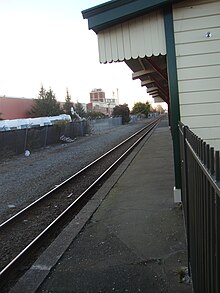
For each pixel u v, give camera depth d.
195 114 6.30
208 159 2.14
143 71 11.15
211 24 6.15
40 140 26.92
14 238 6.46
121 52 6.45
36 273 4.23
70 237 5.38
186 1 6.16
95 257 4.59
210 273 2.10
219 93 6.21
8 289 4.33
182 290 3.55
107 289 3.73
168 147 18.45
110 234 5.40
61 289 3.81
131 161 14.14
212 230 1.97
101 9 6.11
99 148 23.83
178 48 6.25
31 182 12.59
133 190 8.45
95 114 91.69
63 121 33.69
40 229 6.91
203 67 6.22
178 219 5.75
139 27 6.36
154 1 5.98
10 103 66.19
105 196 8.09
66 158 19.23
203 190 2.32
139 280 3.86
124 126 60.88
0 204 9.46
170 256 4.39
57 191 10.43
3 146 21.62
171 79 6.30
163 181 9.19
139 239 5.06
